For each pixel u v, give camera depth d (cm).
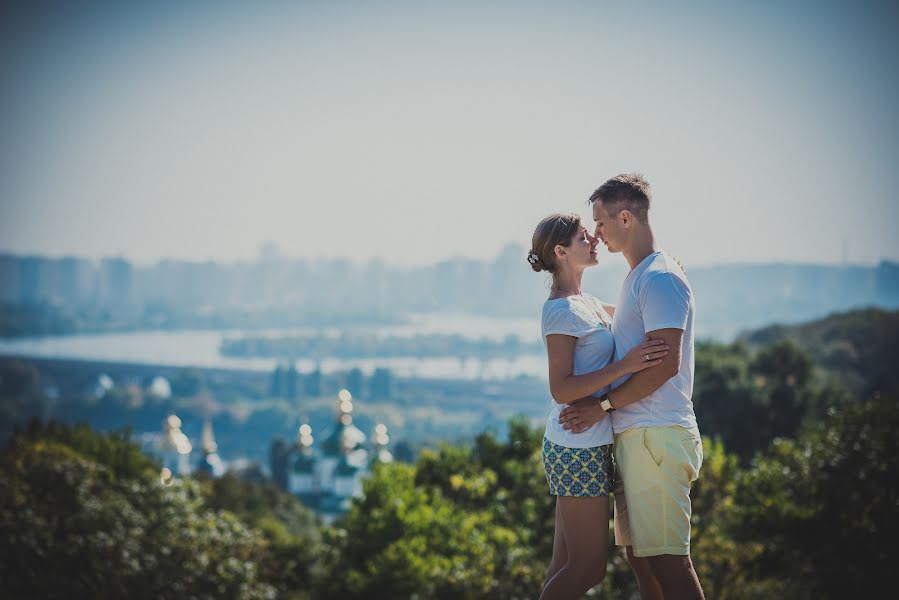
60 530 1438
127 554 1395
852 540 1161
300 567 2147
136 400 15238
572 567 424
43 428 1916
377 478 1497
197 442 13475
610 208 422
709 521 1112
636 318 416
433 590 1223
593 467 421
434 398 13162
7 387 15138
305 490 4969
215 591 1498
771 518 1184
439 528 1323
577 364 425
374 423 11775
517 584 1194
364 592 1285
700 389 3359
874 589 1112
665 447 408
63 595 1335
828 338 5753
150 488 1611
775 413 3259
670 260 415
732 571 1080
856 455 1279
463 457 1505
